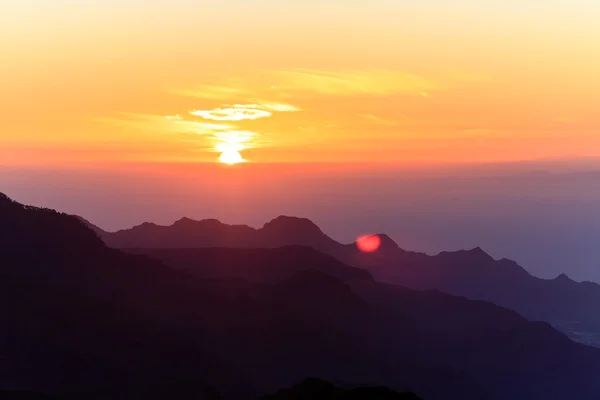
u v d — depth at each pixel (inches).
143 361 4306.1
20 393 3361.2
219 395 4365.2
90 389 3762.3
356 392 3870.6
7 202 5354.3
